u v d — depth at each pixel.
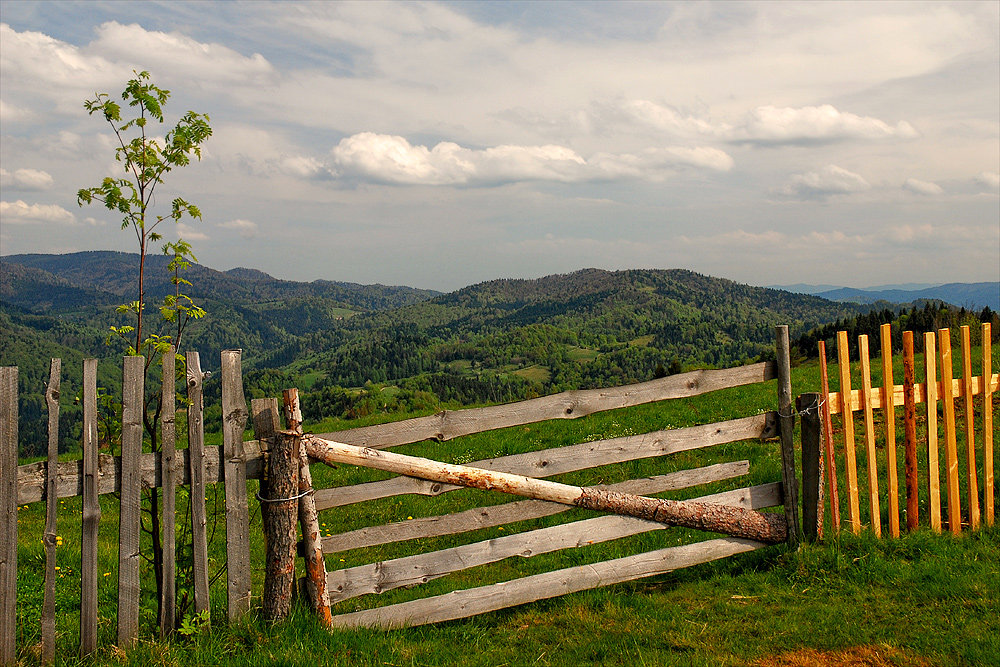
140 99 5.27
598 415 15.21
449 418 5.66
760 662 4.71
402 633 5.27
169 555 4.87
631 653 4.93
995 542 6.54
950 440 6.82
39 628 5.32
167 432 4.86
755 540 6.45
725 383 6.43
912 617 5.18
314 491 5.24
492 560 5.70
